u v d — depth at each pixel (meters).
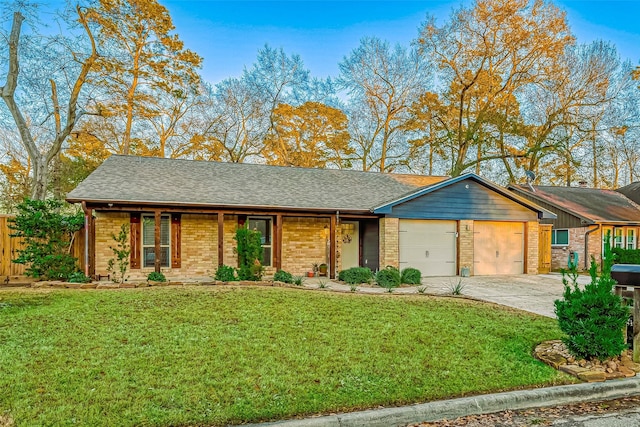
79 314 6.81
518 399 4.28
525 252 15.86
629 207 21.70
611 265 5.48
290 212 13.04
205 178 14.43
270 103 29.39
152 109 23.86
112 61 19.97
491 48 24.89
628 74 25.50
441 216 14.62
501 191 15.28
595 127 27.25
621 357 5.37
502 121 25.64
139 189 12.23
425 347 5.69
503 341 6.15
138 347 5.29
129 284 10.09
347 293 9.65
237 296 8.45
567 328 5.32
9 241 11.72
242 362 4.89
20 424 3.39
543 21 24.02
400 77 27.97
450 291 11.23
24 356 4.88
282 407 3.84
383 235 14.01
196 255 13.35
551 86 25.80
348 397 4.10
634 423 3.90
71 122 17.81
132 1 20.89
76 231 12.19
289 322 6.66
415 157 29.80
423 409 3.92
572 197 21.72
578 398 4.48
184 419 3.56
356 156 30.81
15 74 15.55
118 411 3.66
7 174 25.19
